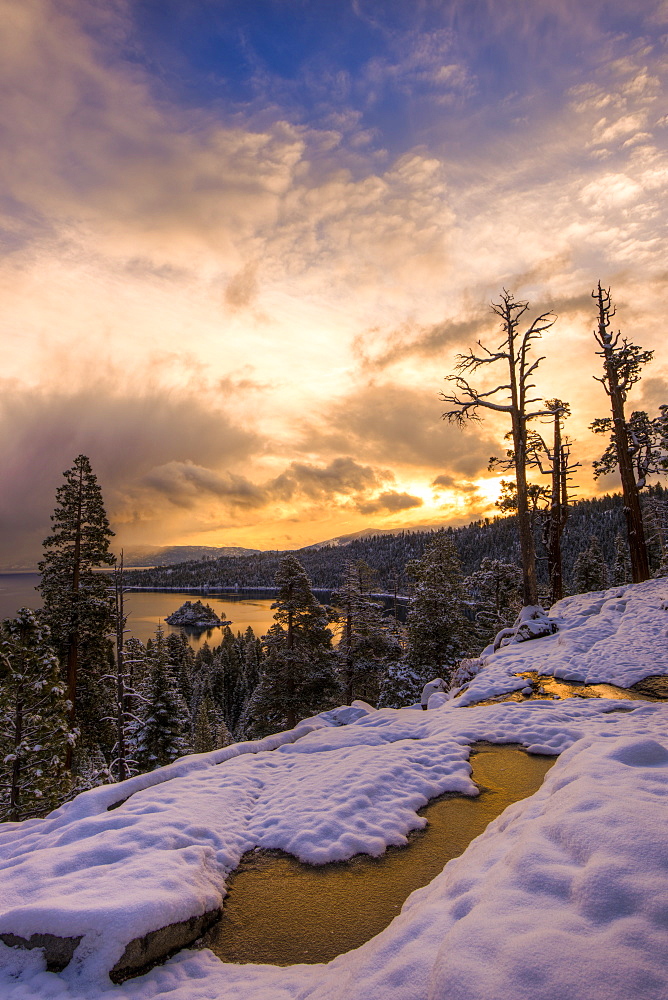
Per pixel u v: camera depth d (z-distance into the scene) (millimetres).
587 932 2557
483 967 2438
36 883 4762
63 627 20781
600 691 10820
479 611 34938
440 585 28391
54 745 16266
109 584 21938
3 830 6980
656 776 4395
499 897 3068
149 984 3791
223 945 4336
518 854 3516
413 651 28438
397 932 3344
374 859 5461
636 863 2992
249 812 6777
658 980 2180
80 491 22578
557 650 13859
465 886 3652
